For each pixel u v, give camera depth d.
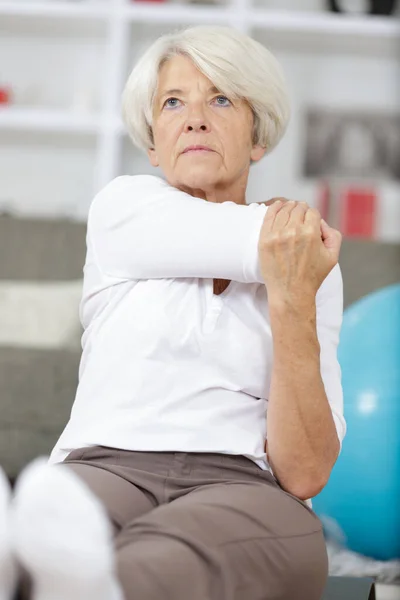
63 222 5.35
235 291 1.94
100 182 6.12
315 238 1.81
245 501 1.64
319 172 6.43
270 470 1.87
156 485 1.73
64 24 6.37
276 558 1.60
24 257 5.27
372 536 3.38
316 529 1.74
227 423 1.82
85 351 1.98
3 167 6.46
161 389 1.82
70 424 1.87
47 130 6.22
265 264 1.82
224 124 2.09
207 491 1.67
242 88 2.09
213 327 1.88
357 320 3.61
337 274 2.06
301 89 6.49
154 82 2.14
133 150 6.38
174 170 2.10
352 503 3.35
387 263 5.17
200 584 1.41
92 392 1.86
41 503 1.17
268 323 1.93
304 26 6.23
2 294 4.85
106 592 1.21
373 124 6.46
